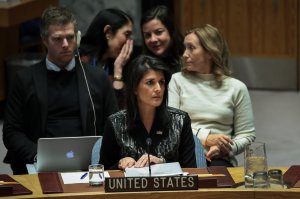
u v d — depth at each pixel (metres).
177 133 8.14
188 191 6.86
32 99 9.27
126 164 7.70
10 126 9.34
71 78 9.40
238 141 9.58
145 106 7.98
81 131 9.35
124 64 10.52
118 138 8.07
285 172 7.56
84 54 10.74
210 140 9.37
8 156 9.57
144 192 6.85
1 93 16.52
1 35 16.44
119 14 10.75
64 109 9.33
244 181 7.22
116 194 6.85
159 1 19.25
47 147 8.28
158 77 7.82
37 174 7.73
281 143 15.34
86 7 18.31
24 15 15.96
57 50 9.13
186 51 9.79
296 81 19.72
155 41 10.73
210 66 9.81
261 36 19.67
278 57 19.67
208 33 9.69
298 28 19.42
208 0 19.77
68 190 7.06
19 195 6.90
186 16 19.91
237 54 19.92
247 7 19.61
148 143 7.59
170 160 8.11
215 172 7.55
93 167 7.27
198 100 9.77
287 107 18.14
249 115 9.77
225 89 9.77
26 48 18.39
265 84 19.92
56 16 9.12
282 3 19.36
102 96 9.53
